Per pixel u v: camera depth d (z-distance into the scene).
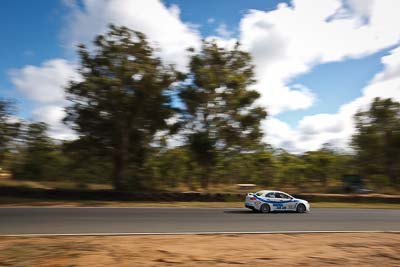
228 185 39.09
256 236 12.01
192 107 32.88
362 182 41.62
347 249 10.12
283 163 46.19
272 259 8.69
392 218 20.39
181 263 8.08
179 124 33.22
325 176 44.91
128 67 29.53
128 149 32.22
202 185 34.72
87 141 30.66
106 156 31.83
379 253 9.66
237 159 36.00
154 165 33.50
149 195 28.62
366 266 8.29
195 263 8.12
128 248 9.33
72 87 29.72
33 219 14.95
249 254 9.15
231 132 33.66
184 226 14.28
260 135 33.91
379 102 43.84
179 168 34.53
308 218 18.86
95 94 29.64
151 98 30.53
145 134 32.44
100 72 30.66
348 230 14.81
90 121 30.06
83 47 30.12
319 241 11.31
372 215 21.89
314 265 8.26
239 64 34.25
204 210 21.55
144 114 31.16
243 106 33.53
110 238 10.78
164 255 8.74
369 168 45.97
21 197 26.06
